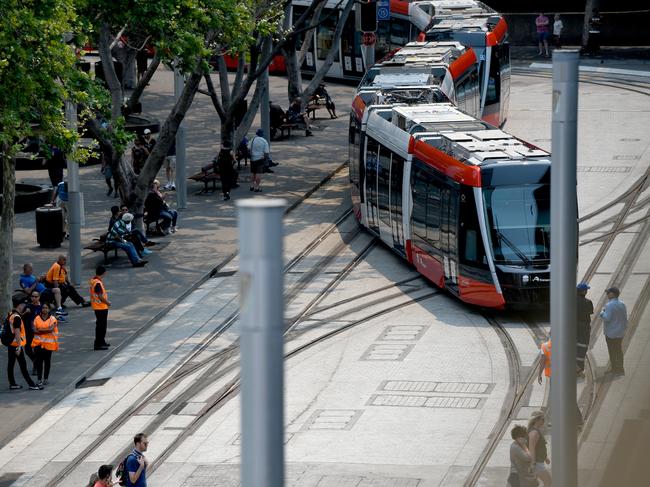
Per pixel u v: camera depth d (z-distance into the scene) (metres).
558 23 162.75
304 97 122.19
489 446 52.66
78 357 66.12
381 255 84.25
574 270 29.92
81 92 65.62
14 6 61.34
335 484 49.69
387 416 56.56
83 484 51.97
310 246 86.56
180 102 83.50
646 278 73.19
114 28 85.44
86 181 108.06
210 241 87.88
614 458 48.56
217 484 50.97
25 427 58.12
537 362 62.34
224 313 73.75
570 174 29.42
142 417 58.97
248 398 15.42
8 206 68.69
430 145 75.88
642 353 61.59
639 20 168.50
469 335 67.00
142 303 74.81
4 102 62.88
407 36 142.75
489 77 112.88
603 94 132.00
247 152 109.38
